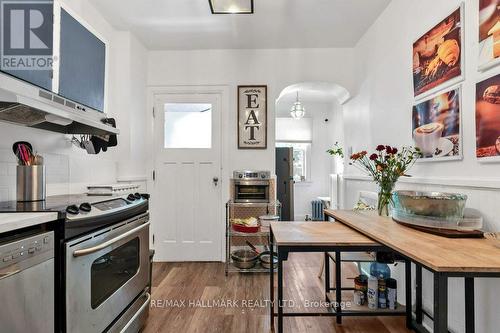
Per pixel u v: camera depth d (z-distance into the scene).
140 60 3.06
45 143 1.83
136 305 1.75
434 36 1.78
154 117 3.26
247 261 2.82
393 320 1.98
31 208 1.18
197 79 3.24
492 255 0.99
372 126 2.71
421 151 1.91
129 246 1.69
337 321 1.94
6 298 0.87
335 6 2.39
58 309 1.12
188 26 2.72
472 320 1.30
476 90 1.45
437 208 1.38
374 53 2.66
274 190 3.21
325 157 5.52
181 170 3.26
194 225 3.25
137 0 2.32
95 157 2.41
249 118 3.23
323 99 5.22
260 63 3.24
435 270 0.88
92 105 1.88
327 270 2.17
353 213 2.00
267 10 2.44
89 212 1.29
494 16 1.33
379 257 1.71
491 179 1.36
